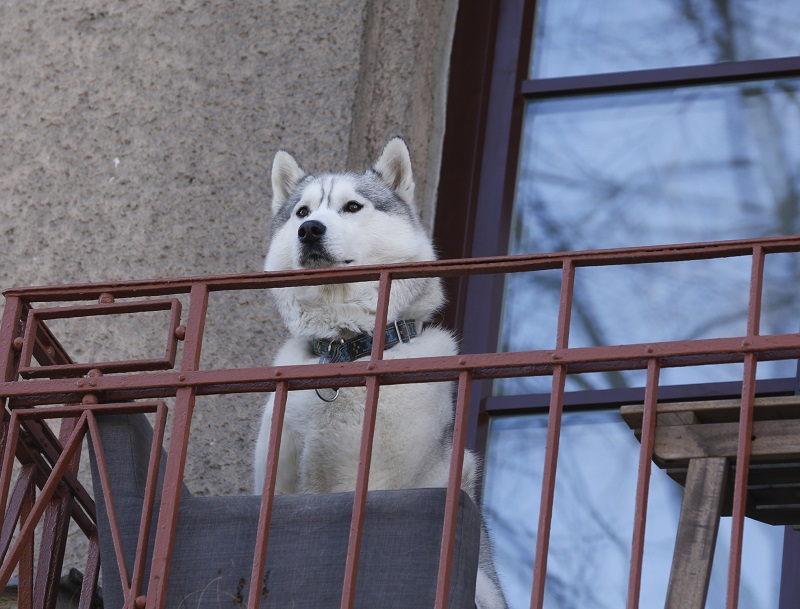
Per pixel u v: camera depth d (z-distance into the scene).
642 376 10.87
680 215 11.65
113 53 12.65
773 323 10.95
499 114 12.30
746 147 11.76
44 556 7.86
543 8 12.73
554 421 6.66
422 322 9.57
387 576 6.80
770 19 12.15
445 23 12.60
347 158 11.67
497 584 8.80
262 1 12.54
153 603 6.73
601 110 12.25
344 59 12.09
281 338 11.10
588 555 10.32
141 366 7.42
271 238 10.27
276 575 6.91
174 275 11.60
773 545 9.91
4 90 12.70
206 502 7.15
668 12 12.45
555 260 7.06
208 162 12.00
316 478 8.54
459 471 6.71
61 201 12.13
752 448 6.60
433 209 11.96
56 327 11.55
